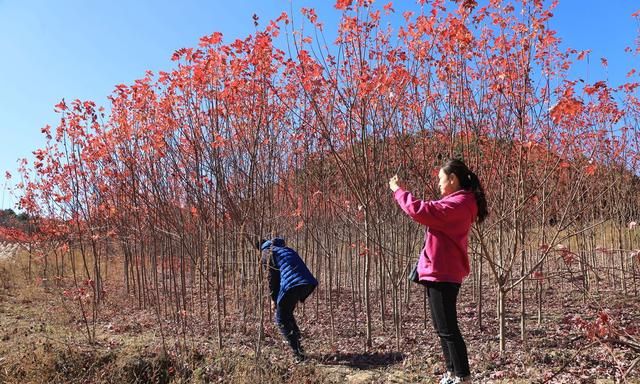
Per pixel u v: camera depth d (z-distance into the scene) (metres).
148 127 5.93
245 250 6.14
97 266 8.01
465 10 4.57
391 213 6.16
